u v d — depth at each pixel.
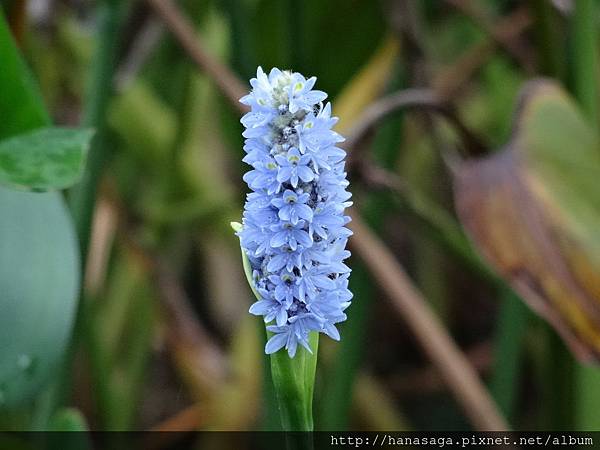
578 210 0.60
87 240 0.66
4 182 0.46
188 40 0.68
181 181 0.95
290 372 0.41
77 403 0.89
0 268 0.52
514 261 0.58
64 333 0.53
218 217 0.96
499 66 0.94
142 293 0.91
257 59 0.88
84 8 0.97
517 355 0.72
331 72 0.85
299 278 0.38
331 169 0.38
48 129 0.51
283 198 0.38
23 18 0.62
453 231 0.72
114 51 0.67
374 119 0.64
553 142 0.61
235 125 0.81
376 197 0.73
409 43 0.72
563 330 0.56
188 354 0.92
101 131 0.66
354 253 0.70
